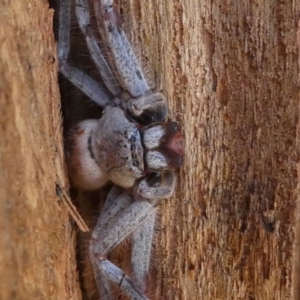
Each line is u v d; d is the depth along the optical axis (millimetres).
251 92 228
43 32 216
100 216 233
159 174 231
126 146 229
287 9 224
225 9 227
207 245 232
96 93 233
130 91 229
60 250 214
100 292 232
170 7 228
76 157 230
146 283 233
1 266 202
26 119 205
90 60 236
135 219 230
